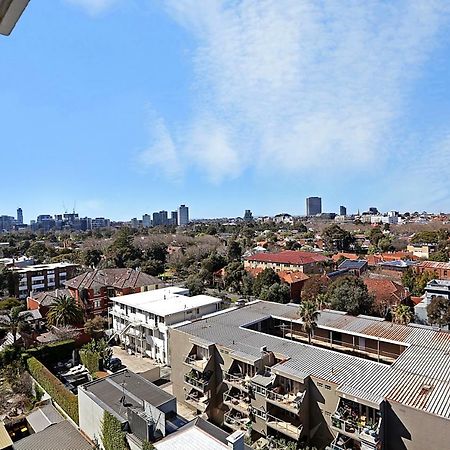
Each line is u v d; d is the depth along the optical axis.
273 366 25.17
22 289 70.94
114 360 40.44
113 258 85.50
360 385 21.94
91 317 53.62
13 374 36.34
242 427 26.55
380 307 49.56
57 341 42.22
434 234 115.38
